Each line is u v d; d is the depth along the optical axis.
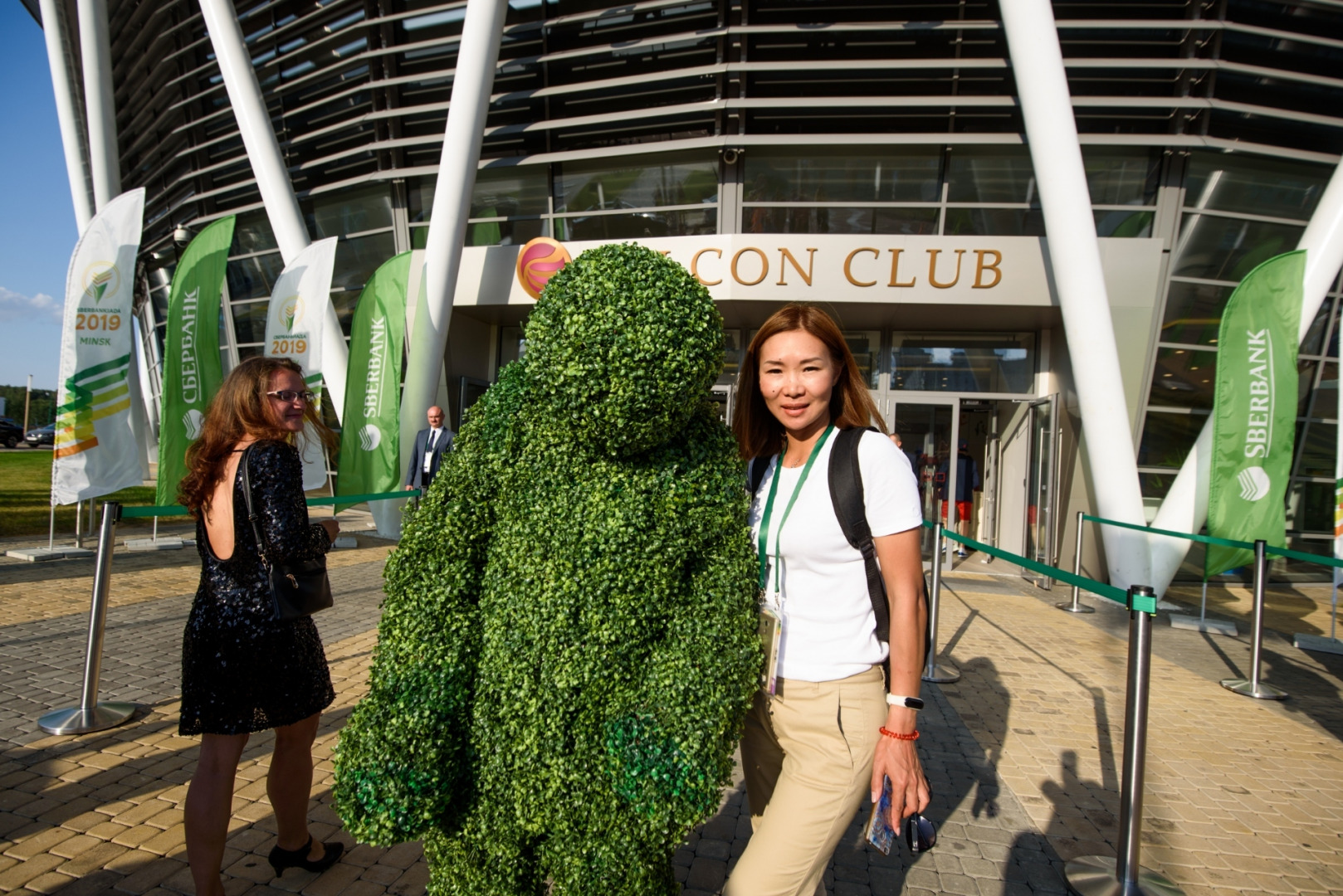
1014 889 2.48
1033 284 8.41
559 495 1.41
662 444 1.47
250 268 12.72
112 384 7.15
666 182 9.55
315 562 2.14
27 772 3.00
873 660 1.54
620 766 1.33
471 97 8.49
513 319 10.95
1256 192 8.70
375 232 10.80
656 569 1.38
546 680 1.37
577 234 9.92
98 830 2.58
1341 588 9.16
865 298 8.62
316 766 3.17
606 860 1.34
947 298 8.53
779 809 1.52
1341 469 6.38
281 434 2.16
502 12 8.43
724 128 9.13
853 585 1.56
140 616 5.51
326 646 4.95
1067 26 8.17
